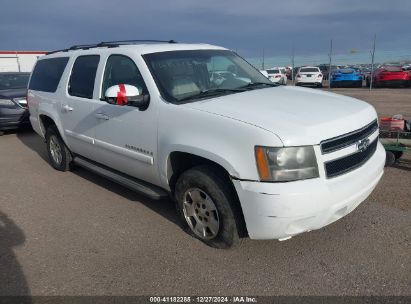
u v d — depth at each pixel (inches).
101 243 151.4
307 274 125.2
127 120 164.6
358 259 131.6
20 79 436.5
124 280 126.7
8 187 223.0
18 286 125.7
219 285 122.1
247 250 140.3
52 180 231.1
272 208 116.2
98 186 217.0
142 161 161.8
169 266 133.3
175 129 141.9
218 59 183.6
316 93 163.2
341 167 124.5
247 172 120.0
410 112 413.4
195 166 140.9
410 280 119.6
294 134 115.9
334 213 122.5
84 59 203.3
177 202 150.3
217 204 132.7
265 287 120.0
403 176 205.3
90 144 196.4
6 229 168.1
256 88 168.2
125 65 171.2
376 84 841.5
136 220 170.4
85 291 121.9
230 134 123.9
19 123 372.8
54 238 157.6
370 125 140.6
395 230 148.9
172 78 158.4
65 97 212.4
